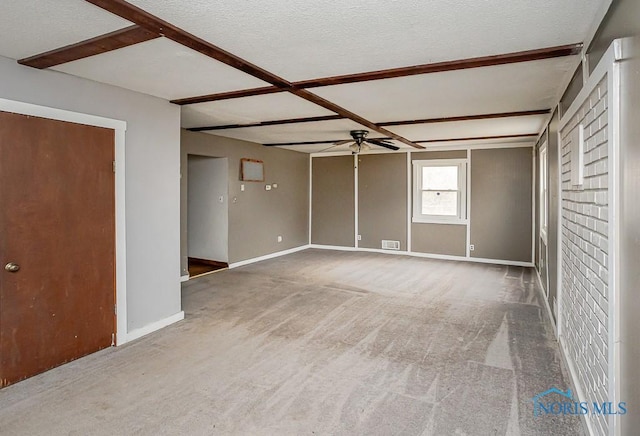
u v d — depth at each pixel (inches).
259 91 134.8
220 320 158.9
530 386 105.2
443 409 94.3
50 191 113.7
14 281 106.0
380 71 112.0
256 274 245.6
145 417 90.9
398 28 82.7
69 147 118.0
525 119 185.0
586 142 83.9
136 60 103.2
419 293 200.8
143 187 142.3
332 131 226.7
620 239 60.1
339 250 342.6
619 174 60.2
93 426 87.4
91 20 79.4
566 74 113.6
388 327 150.8
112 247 131.6
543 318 161.6
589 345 82.6
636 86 52.5
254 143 284.8
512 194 279.4
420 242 313.4
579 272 94.0
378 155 327.6
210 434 84.7
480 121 190.7
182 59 102.6
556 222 142.6
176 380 108.7
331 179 347.9
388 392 102.3
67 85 116.6
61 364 117.4
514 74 114.9
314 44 91.4
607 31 69.9
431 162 305.7
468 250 295.7
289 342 135.9
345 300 187.8
